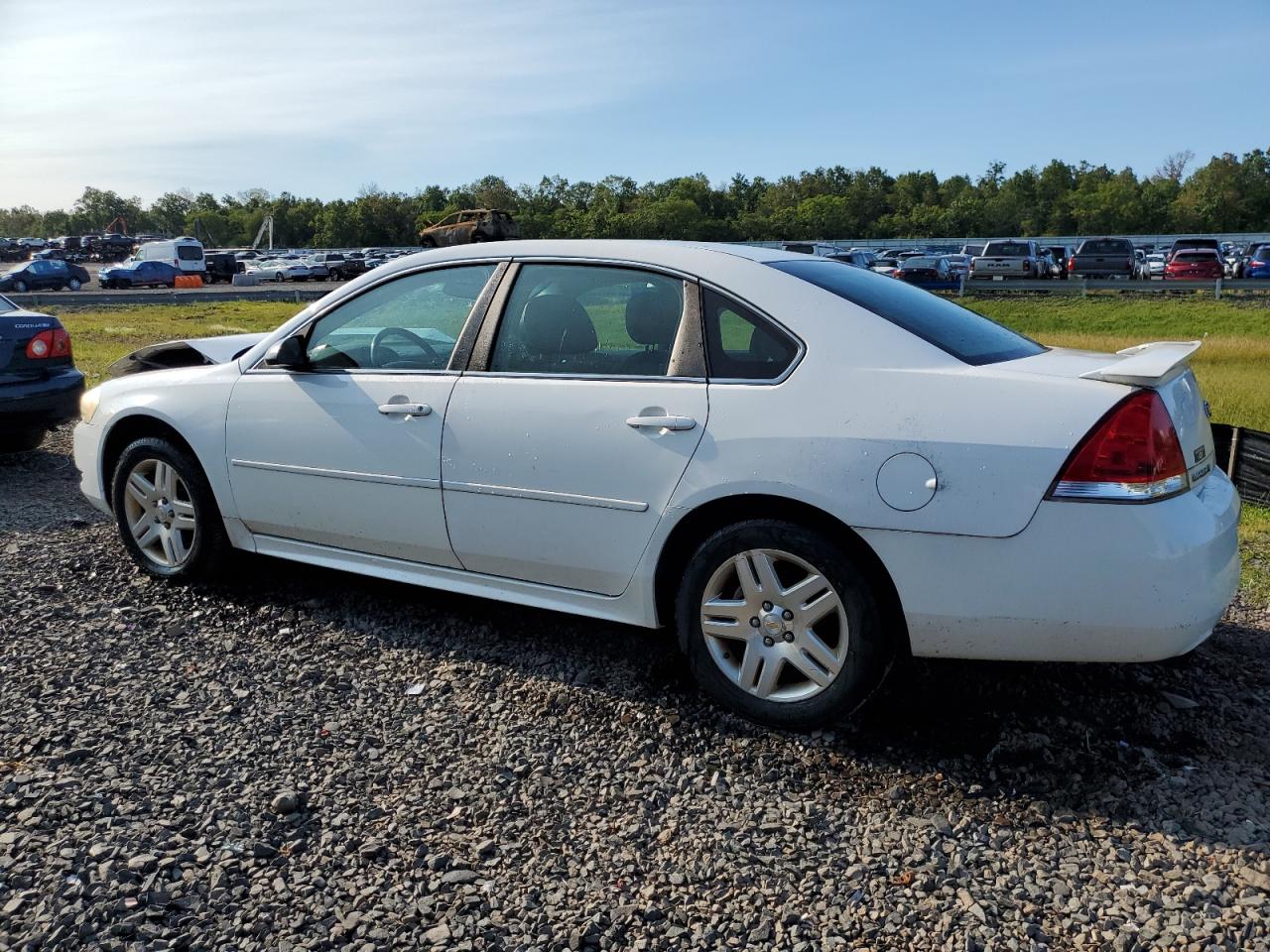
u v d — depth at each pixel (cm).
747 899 237
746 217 13725
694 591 321
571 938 223
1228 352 1797
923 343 302
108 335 1939
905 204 14500
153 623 401
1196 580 270
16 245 8619
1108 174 14575
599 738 312
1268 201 12331
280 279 5262
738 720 321
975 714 323
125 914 228
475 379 358
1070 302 3084
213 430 416
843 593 296
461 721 322
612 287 343
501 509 350
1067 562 271
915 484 282
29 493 628
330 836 259
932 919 230
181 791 279
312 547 410
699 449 310
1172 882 242
